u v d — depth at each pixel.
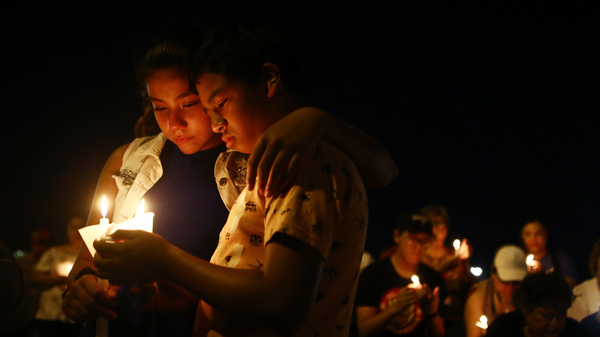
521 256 4.01
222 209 1.54
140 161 1.60
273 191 1.05
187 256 1.04
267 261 0.99
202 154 1.60
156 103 1.43
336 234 1.07
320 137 1.09
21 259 6.05
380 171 1.25
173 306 1.33
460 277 4.71
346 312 1.15
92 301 1.29
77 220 5.74
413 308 3.64
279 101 1.19
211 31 1.23
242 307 0.97
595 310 4.22
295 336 1.06
